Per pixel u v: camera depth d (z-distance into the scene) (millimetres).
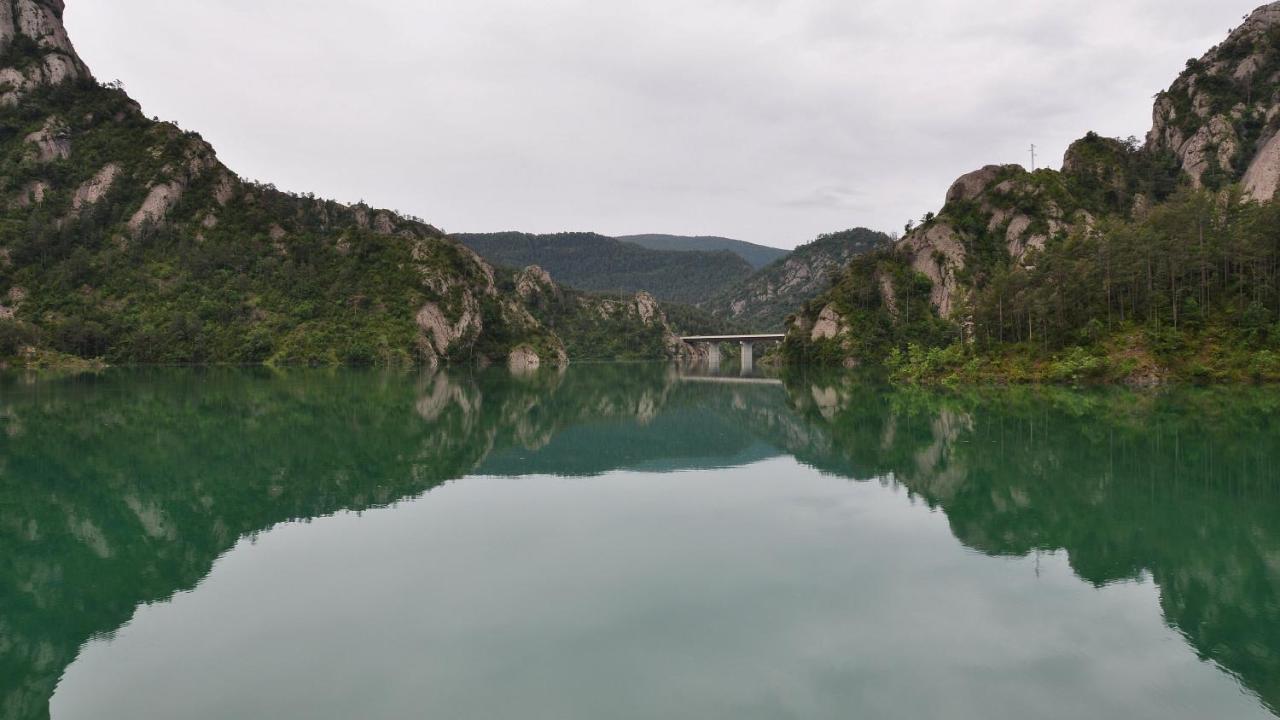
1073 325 104688
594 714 13312
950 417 63625
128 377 122562
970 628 17328
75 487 34594
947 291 183625
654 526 27062
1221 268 97938
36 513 29578
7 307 181000
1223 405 65250
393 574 21484
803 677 14789
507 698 13961
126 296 193875
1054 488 33562
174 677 15070
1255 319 86562
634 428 61188
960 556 23062
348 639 16812
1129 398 73688
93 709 13828
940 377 108938
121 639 17078
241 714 13523
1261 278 93312
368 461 42375
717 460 42969
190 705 13930
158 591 20344
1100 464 39500
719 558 22891
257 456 43688
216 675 15117
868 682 14586
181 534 26391
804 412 74312
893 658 15680
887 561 22578
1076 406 68438
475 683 14578
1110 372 88500
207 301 196625
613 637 16812
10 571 22359
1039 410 66375
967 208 199750
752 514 28984
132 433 53250
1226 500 30797
